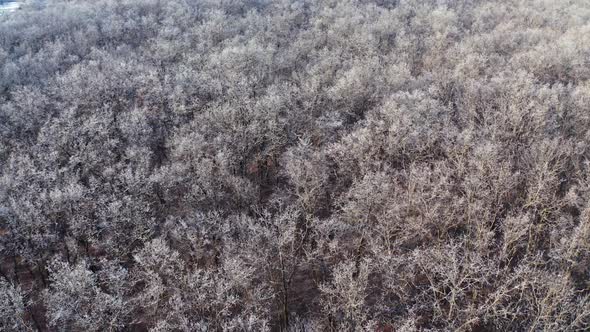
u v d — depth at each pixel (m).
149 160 61.16
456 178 56.56
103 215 47.19
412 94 67.94
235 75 75.31
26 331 40.41
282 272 45.41
